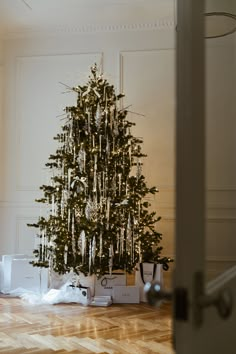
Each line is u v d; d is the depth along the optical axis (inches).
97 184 153.3
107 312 136.9
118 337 110.1
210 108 39.9
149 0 177.3
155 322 124.8
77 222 151.4
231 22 58.7
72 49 206.4
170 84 197.9
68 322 124.9
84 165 153.9
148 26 199.9
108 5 182.4
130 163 162.2
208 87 38.9
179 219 30.3
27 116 207.2
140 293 150.8
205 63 35.6
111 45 203.3
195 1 32.9
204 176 33.4
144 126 198.5
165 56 199.0
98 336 111.0
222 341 35.7
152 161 196.4
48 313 135.6
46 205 199.9
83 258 149.6
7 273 166.6
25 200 203.3
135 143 170.1
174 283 29.9
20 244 201.8
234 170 47.6
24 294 159.3
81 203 150.6
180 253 30.0
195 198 31.0
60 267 153.7
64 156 156.2
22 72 208.8
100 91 161.8
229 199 47.2
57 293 151.4
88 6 183.3
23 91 208.1
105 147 158.2
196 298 30.1
